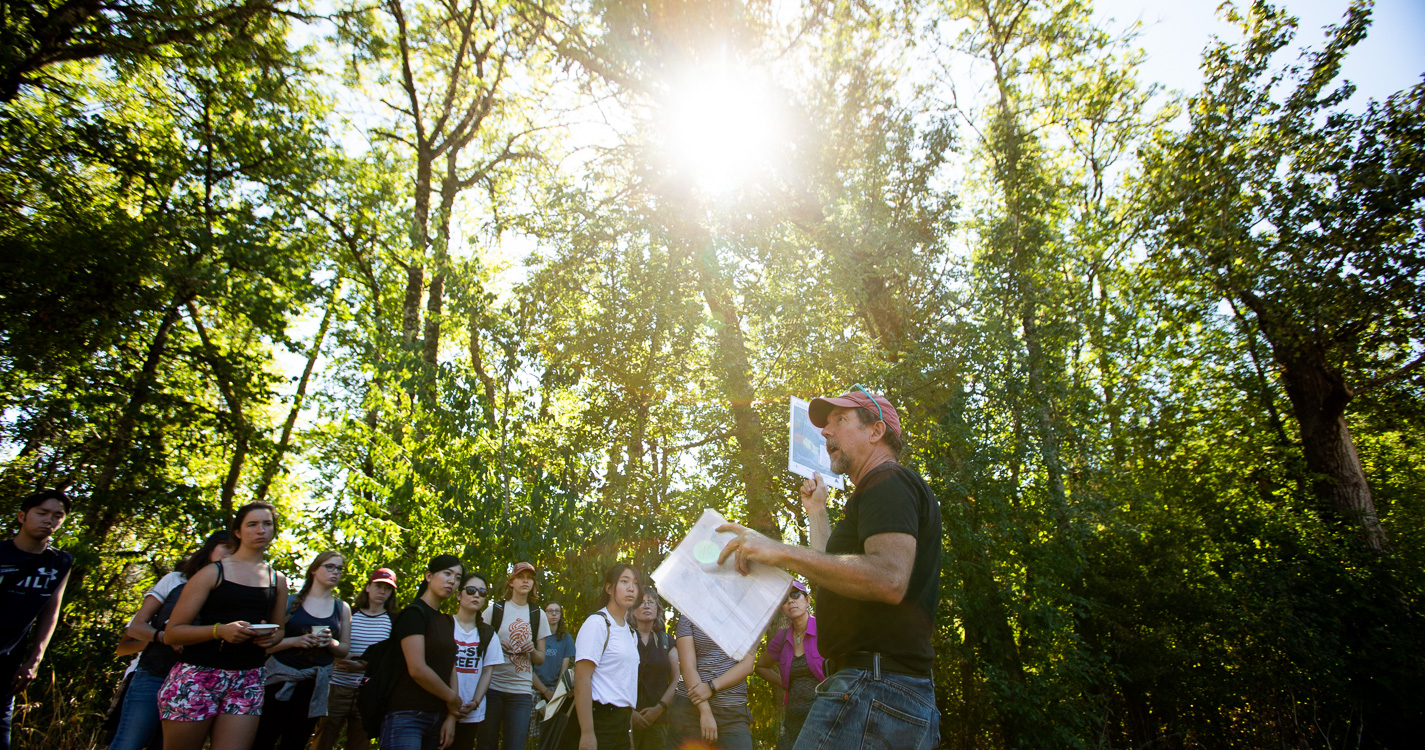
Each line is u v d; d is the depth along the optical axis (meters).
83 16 14.17
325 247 16.67
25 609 4.80
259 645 4.13
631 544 10.44
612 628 5.27
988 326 11.99
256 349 17.84
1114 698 12.64
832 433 2.36
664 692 5.90
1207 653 11.99
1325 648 11.60
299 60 17.09
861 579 1.83
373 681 4.65
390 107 18.30
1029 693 10.19
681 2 14.27
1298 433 16.53
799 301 12.41
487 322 12.05
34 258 13.30
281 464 16.41
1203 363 17.12
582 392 12.58
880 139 14.29
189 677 3.98
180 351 15.49
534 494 8.98
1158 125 19.75
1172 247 16.00
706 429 12.70
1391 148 14.00
